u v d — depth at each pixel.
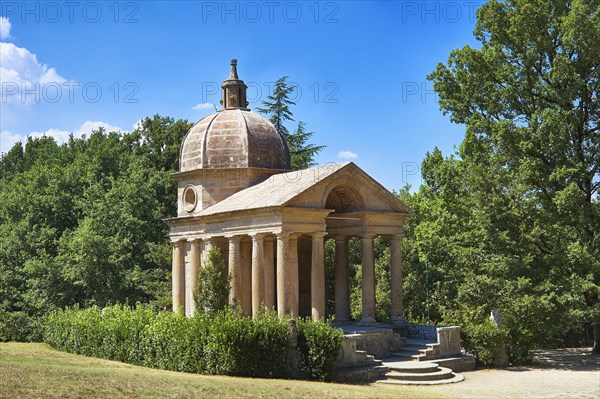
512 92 45.97
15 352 40.50
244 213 38.91
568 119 43.97
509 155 45.28
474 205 44.16
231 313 33.44
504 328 39.66
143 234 67.31
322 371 31.72
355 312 56.84
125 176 72.06
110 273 62.84
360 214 40.81
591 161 45.12
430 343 38.47
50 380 24.45
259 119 49.06
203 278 37.16
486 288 41.09
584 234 44.62
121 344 38.84
